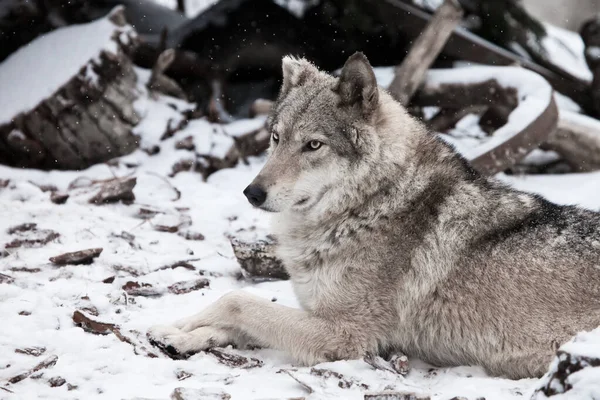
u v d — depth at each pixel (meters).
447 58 25.11
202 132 22.11
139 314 11.78
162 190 19.16
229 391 8.91
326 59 26.45
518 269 10.70
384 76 23.92
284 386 9.30
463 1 25.77
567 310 10.40
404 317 11.02
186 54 25.50
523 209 11.23
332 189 11.48
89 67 21.02
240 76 26.72
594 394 7.04
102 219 16.52
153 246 15.41
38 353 9.63
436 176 11.49
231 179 20.86
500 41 26.05
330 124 11.56
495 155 19.28
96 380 8.99
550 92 21.16
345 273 11.07
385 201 11.27
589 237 10.83
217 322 11.05
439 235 11.09
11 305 11.13
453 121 23.80
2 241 14.61
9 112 20.16
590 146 22.31
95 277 13.10
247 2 26.41
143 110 22.48
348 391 9.34
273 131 12.30
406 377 10.52
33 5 24.14
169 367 9.58
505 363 10.62
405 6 24.64
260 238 14.66
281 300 12.88
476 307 10.70
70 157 20.80
